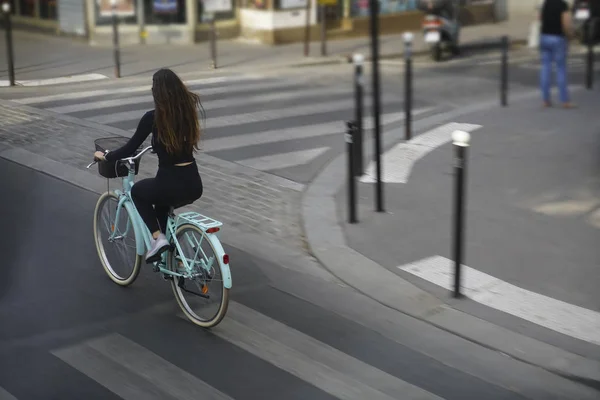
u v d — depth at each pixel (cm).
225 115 1260
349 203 773
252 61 1811
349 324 577
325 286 643
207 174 951
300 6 2094
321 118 1252
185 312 579
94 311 590
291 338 554
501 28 2459
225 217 808
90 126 1183
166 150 547
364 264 680
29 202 839
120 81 1558
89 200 849
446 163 984
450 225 769
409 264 680
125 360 518
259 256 705
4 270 662
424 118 1257
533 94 1470
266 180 930
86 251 708
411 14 2336
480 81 1622
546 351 534
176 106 539
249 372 507
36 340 543
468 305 604
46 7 2172
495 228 760
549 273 659
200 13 2086
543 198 845
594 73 1716
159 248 565
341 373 507
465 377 505
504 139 1097
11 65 1502
